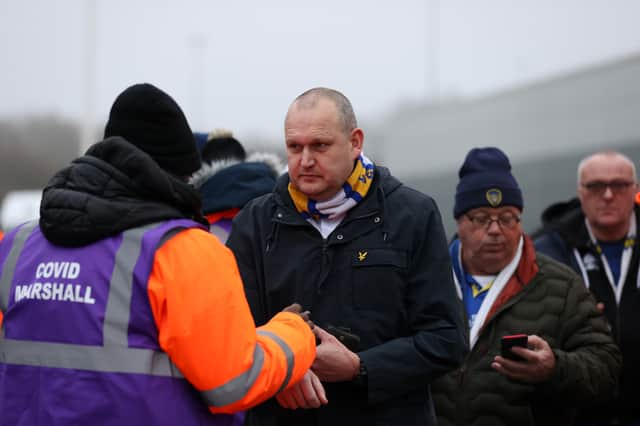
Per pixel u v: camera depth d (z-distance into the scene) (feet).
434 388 19.17
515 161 54.80
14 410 12.25
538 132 53.31
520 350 17.17
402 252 15.34
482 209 19.60
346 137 15.16
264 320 15.89
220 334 11.62
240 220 16.56
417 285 15.37
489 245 19.57
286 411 15.42
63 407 11.73
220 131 23.03
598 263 23.00
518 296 19.34
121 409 11.53
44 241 12.91
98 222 12.10
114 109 13.17
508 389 18.56
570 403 18.44
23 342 12.38
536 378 17.44
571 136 51.03
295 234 15.71
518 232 19.80
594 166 23.08
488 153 20.17
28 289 12.50
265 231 16.01
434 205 16.06
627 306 22.41
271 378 12.15
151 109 12.98
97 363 11.71
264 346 12.35
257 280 15.99
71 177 12.48
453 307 15.39
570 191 50.83
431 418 15.80
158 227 12.08
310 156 14.97
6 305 12.84
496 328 19.24
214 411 11.96
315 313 15.26
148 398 11.57
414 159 64.34
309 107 14.99
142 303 11.75
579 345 19.16
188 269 11.69
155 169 12.32
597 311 19.52
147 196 12.41
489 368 18.86
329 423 15.10
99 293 11.91
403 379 14.73
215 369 11.53
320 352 14.17
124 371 11.61
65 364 11.90
